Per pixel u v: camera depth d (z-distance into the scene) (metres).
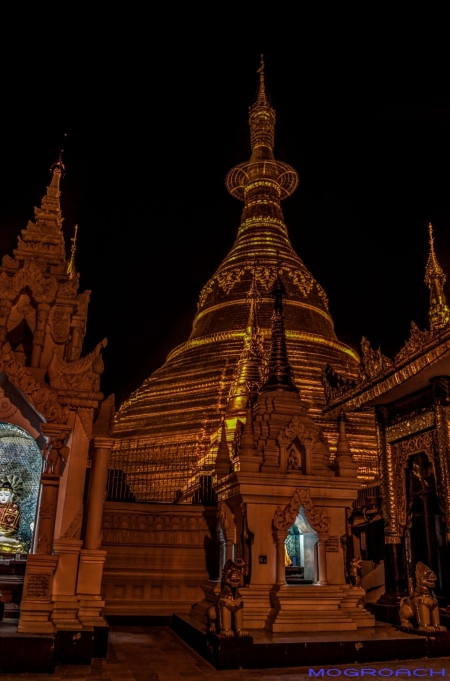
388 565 18.23
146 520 19.44
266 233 51.03
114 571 18.44
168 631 16.33
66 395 13.38
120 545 18.83
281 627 13.04
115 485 22.50
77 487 13.01
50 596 11.70
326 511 14.98
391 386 17.48
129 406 42.12
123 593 18.27
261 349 31.27
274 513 14.52
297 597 13.62
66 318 14.71
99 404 13.98
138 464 30.05
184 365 42.34
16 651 10.43
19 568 13.73
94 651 11.99
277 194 54.62
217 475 17.22
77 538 12.69
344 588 14.50
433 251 20.27
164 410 38.19
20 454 15.07
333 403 21.22
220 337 43.09
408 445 18.36
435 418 16.55
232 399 29.89
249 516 14.33
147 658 12.21
